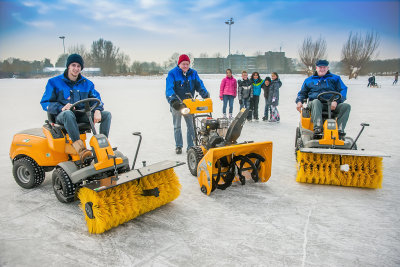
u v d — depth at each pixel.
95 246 2.62
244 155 4.07
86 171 3.05
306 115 4.90
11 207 3.42
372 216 3.12
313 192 3.81
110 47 80.00
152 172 2.97
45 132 3.73
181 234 2.80
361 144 6.14
